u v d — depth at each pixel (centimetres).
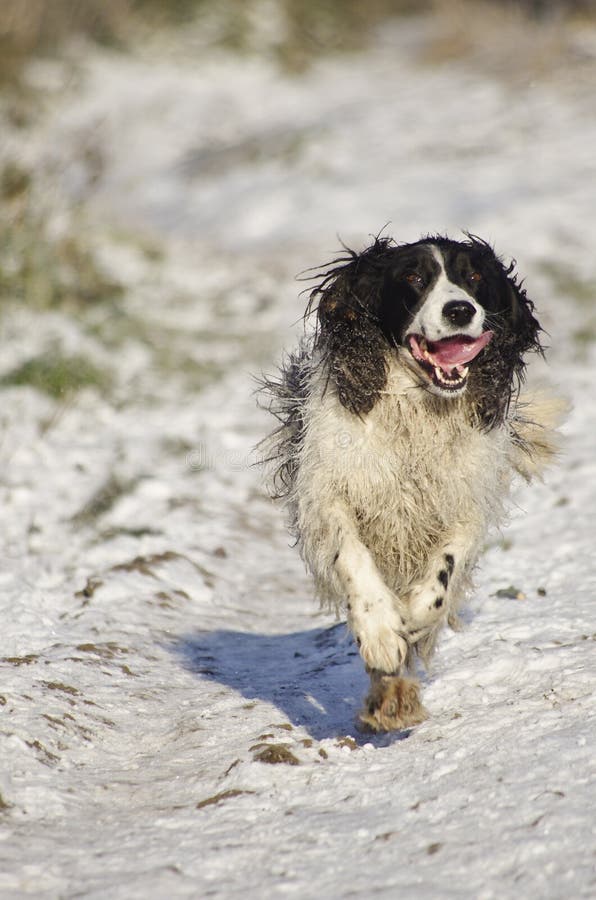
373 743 788
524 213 2500
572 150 2920
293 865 596
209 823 656
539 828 601
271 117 3538
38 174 2553
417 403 812
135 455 1559
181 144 3328
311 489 819
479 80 3638
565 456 1480
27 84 3484
